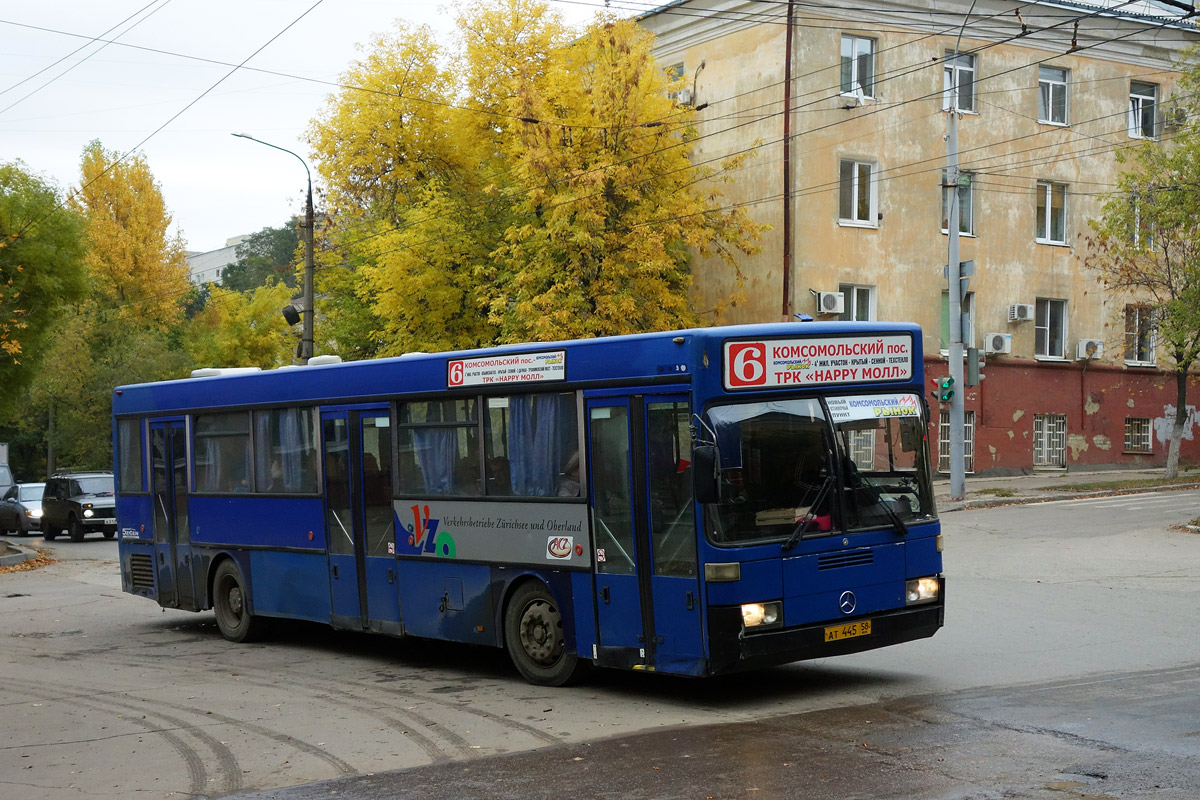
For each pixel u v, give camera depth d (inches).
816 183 1266.0
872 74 1304.1
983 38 1353.3
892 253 1315.2
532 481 428.8
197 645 588.1
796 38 1250.0
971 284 1368.1
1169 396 1528.1
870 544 383.6
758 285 1286.9
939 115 1342.3
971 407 1370.6
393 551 493.0
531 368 428.8
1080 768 276.8
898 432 398.0
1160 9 1456.7
